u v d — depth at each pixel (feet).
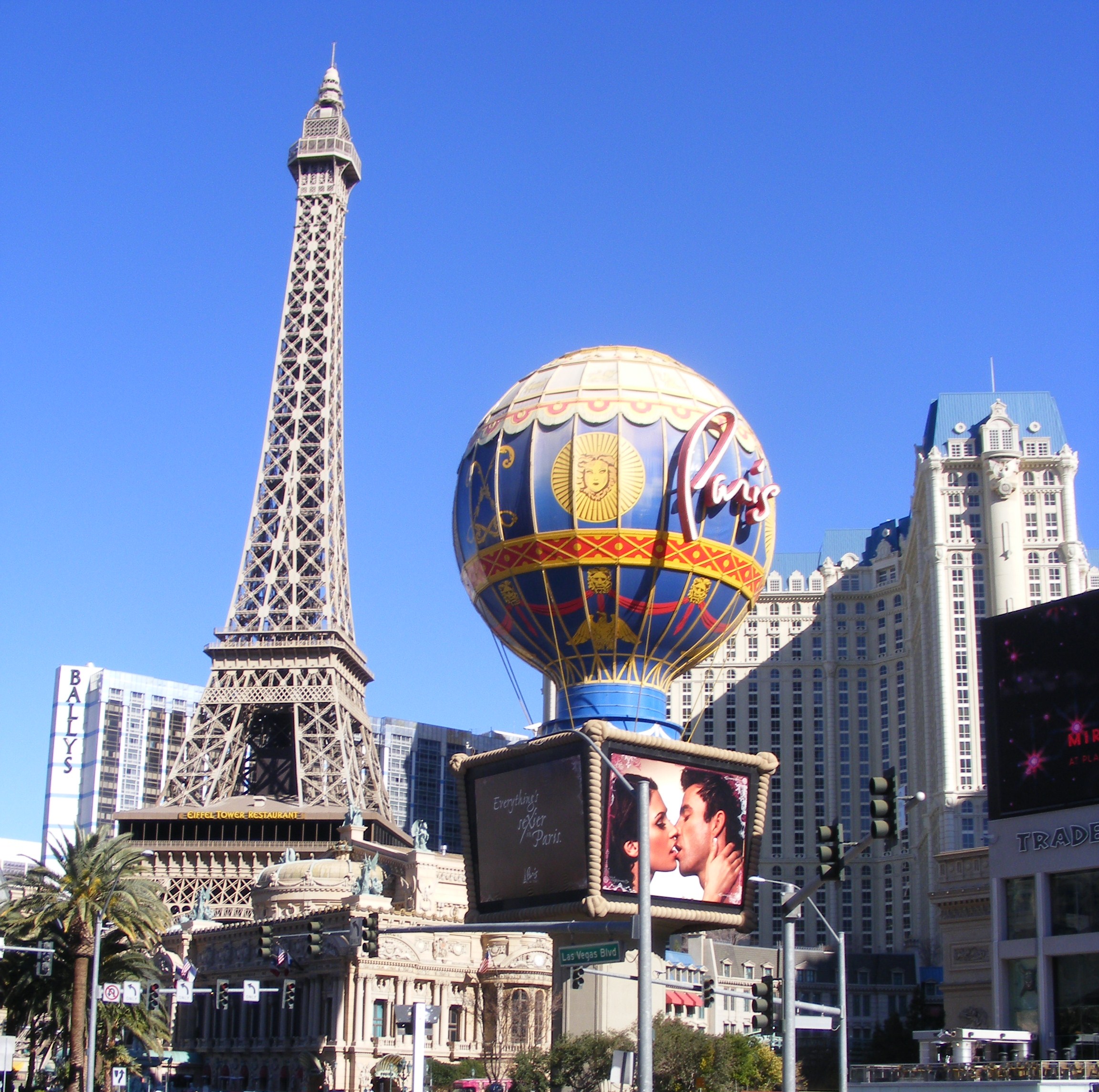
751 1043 411.54
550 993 600.80
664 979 418.31
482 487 406.21
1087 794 370.12
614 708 400.88
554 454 393.09
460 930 245.45
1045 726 383.45
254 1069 597.52
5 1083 374.22
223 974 633.61
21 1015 394.11
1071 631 382.63
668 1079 386.93
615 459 388.37
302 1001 582.35
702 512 392.06
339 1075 543.80
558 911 386.32
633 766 385.91
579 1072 384.88
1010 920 384.68
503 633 417.90
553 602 395.96
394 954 569.64
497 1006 590.96
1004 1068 313.12
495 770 410.52
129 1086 576.20
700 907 392.06
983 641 403.13
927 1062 355.56
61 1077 389.80
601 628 396.98
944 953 521.24
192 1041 644.69
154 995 354.74
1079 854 368.68
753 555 407.03
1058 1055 350.43
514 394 414.62
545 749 394.11
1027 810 382.83
